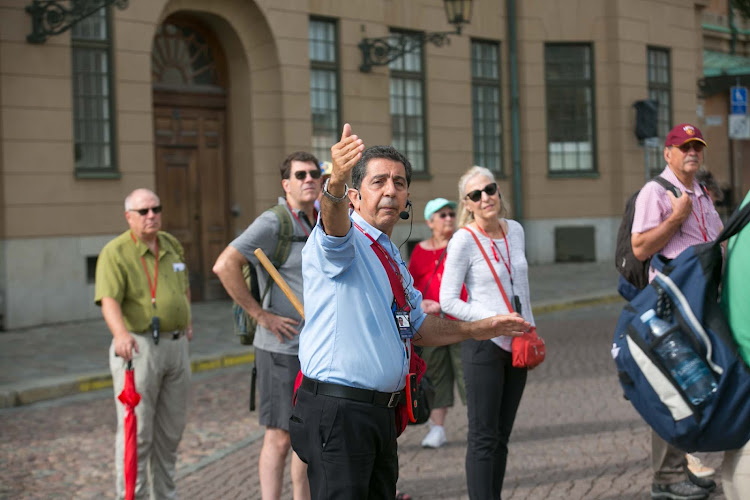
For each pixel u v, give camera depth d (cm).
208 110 1521
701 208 489
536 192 2031
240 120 1534
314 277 318
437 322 354
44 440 712
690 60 2244
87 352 1052
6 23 1223
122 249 494
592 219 2062
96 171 1320
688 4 2241
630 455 613
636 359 370
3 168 1224
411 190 1773
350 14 1645
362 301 315
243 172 1534
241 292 470
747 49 2691
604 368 928
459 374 656
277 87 1523
